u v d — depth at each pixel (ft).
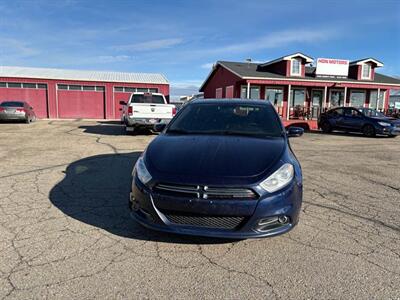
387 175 21.77
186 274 8.82
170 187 9.69
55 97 80.59
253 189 9.42
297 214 10.28
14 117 58.08
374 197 16.40
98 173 19.97
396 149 35.40
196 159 10.41
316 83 69.15
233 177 9.53
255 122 13.99
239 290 8.17
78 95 82.02
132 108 38.88
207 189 9.39
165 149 11.41
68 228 11.55
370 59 76.48
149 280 8.50
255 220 9.43
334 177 20.79
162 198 9.69
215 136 12.57
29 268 8.92
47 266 9.05
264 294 8.03
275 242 10.82
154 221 9.92
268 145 11.63
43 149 29.04
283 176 10.05
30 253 9.73
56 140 35.68
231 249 10.24
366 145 38.83
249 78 65.67
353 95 78.28
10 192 15.65
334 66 74.64
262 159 10.45
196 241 10.69
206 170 9.80
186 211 9.50
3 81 76.95
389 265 9.52
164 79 90.02
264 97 72.23
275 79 66.54
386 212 14.11
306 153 31.04
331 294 8.08
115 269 8.98
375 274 9.02
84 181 18.01
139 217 10.37
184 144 11.68
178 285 8.32
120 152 28.02
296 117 71.31
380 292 8.18
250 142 11.84
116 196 15.31
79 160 24.07
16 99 78.33
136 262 9.36
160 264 9.29
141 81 85.46
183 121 14.35
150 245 10.39
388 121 49.14
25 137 38.19
